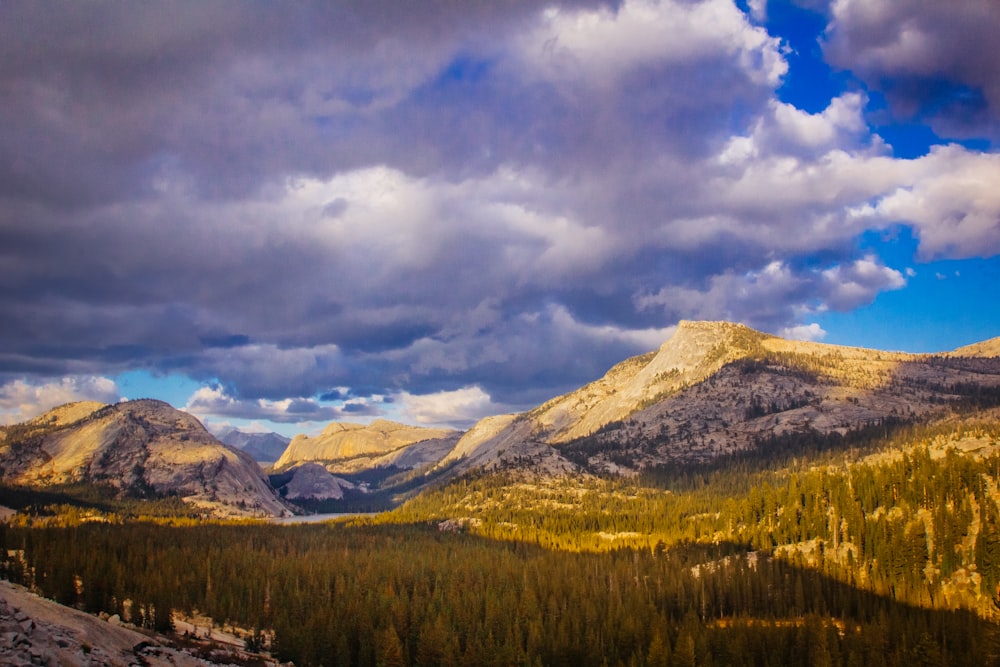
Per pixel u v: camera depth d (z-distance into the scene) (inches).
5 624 3612.2
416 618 7052.2
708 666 5703.7
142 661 4160.9
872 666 5506.9
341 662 6378.0
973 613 6446.9
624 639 6407.5
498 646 6343.5
